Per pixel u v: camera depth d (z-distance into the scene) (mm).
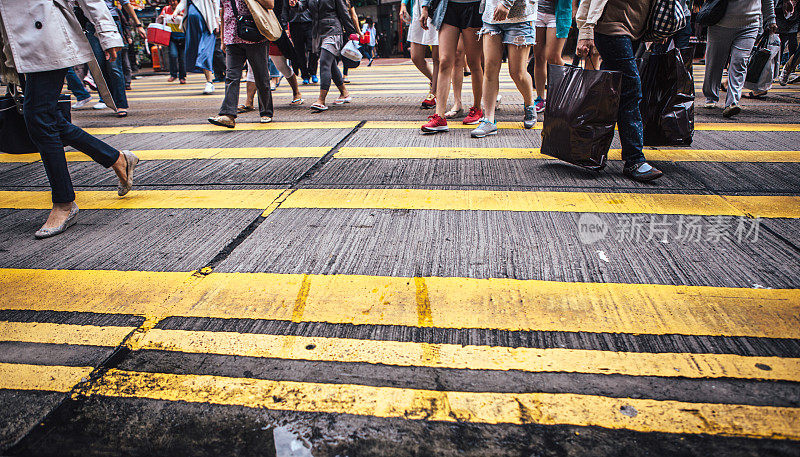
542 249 2672
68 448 1533
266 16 5566
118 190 3713
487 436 1526
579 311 2127
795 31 9227
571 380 1742
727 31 5887
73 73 8008
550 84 3938
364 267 2531
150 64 21094
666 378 1740
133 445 1537
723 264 2480
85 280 2512
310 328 2061
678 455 1443
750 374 1747
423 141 5004
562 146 3850
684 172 3877
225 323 2113
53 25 2883
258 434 1559
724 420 1560
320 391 1721
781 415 1572
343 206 3352
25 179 4320
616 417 1582
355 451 1489
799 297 2186
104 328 2113
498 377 1764
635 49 3693
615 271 2438
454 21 4961
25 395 1749
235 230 3039
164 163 4582
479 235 2854
